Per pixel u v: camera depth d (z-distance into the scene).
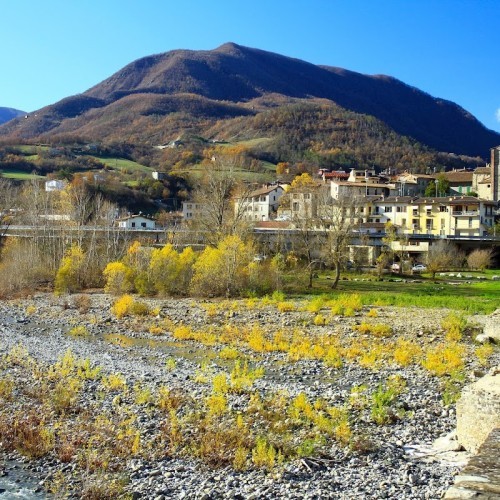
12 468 17.39
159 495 15.53
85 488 15.80
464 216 120.56
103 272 74.00
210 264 66.56
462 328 42.44
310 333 42.41
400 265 92.00
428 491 15.16
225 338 40.88
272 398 24.53
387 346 37.44
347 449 18.55
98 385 26.52
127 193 156.38
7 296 65.50
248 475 16.69
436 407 23.58
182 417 21.78
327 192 108.56
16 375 28.16
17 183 150.75
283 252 88.69
